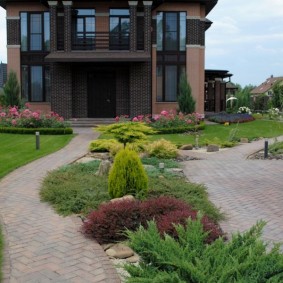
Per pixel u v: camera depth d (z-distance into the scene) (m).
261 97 48.69
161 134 20.84
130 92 25.44
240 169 12.30
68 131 20.31
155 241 3.89
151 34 25.72
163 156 13.91
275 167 12.66
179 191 8.38
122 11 26.50
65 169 11.01
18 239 6.05
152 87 26.73
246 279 3.27
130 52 25.02
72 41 26.38
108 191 7.95
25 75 27.50
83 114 26.70
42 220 6.99
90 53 24.98
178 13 26.66
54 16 25.00
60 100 25.55
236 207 8.10
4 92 25.16
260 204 8.34
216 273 3.30
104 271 4.98
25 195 8.78
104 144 13.31
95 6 26.28
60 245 5.82
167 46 26.88
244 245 3.80
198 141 18.08
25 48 27.39
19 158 13.37
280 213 7.68
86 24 26.58
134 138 11.59
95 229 6.10
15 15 27.06
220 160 13.95
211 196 9.00
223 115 28.78
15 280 4.71
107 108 26.89
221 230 6.46
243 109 32.19
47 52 27.25
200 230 4.19
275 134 21.48
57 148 15.60
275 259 3.48
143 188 7.86
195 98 26.83
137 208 6.32
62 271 4.97
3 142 17.25
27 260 5.29
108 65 26.23
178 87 26.78
